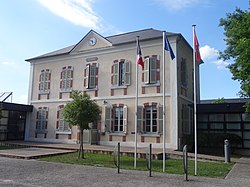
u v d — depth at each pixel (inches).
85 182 300.5
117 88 732.0
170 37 677.3
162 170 386.6
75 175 341.7
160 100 664.4
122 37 824.9
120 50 745.0
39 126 863.1
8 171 360.2
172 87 657.6
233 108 668.7
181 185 291.4
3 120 825.5
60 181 303.6
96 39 793.6
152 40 695.1
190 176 345.4
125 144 697.6
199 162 483.8
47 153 540.4
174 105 648.4
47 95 863.7
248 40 464.4
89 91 779.4
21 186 274.5
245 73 480.1
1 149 628.4
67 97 820.0
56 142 813.9
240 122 687.1
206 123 730.2
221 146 657.6
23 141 828.6
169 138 641.6
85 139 756.0
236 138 649.6
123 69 738.8
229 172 382.3
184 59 740.0
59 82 847.1
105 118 737.0
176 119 639.8
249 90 481.4
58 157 512.7
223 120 709.9
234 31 526.6
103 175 344.2
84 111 496.7
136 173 361.1
